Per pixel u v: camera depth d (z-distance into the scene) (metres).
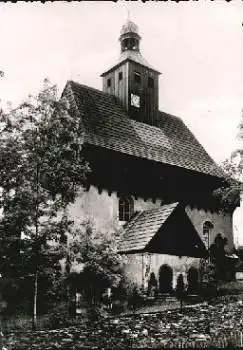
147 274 22.81
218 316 18.33
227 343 12.84
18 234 17.81
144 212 27.16
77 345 13.78
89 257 19.20
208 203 32.12
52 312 19.92
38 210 17.83
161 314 19.03
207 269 25.67
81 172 19.73
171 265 24.14
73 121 19.44
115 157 27.20
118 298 21.98
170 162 30.09
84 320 18.55
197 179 31.75
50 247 18.11
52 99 19.03
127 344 13.85
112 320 18.03
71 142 19.23
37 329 17.02
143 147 29.52
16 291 20.19
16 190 17.88
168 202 29.53
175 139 33.12
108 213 26.25
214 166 33.59
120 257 20.36
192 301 22.58
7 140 17.95
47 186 18.52
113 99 31.95
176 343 13.53
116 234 22.23
